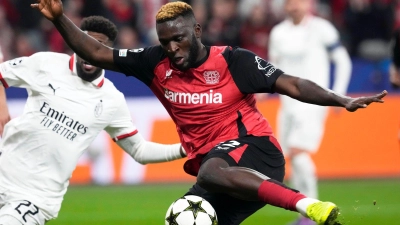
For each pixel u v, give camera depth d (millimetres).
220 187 15961
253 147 17188
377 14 52969
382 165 44250
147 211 33844
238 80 17250
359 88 46906
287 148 33406
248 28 50375
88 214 33312
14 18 52094
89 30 19172
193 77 17328
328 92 16047
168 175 43719
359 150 44281
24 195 18391
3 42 51469
